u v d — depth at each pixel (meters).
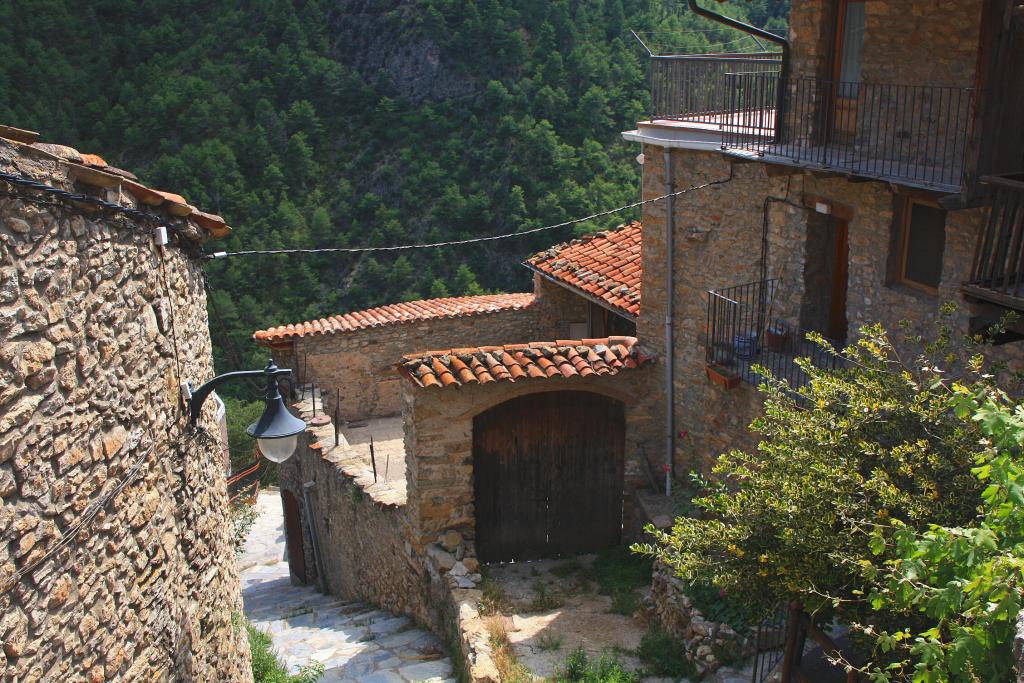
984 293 6.28
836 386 6.68
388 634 10.87
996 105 6.40
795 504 6.12
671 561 6.96
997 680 4.16
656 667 8.73
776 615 7.88
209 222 7.05
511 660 8.87
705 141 10.29
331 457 13.48
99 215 5.16
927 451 6.13
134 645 5.59
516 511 11.22
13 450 4.15
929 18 8.17
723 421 10.55
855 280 9.11
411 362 10.39
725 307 10.43
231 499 20.20
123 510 5.46
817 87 9.05
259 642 9.26
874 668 5.88
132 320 5.70
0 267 4.04
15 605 4.17
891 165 7.80
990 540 4.20
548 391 10.94
